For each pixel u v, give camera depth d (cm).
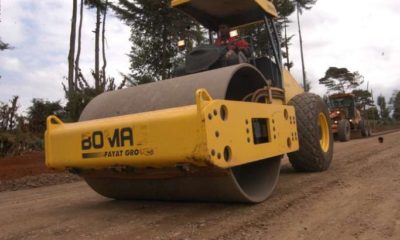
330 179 551
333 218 359
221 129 344
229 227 347
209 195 412
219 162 337
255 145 393
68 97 1394
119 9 2042
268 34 613
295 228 336
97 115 448
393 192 445
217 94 391
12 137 1154
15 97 1274
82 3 2348
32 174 891
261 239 313
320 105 631
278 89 527
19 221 425
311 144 605
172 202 462
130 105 434
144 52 2055
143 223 379
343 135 1702
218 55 516
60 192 640
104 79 1462
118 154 372
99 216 422
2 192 704
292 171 653
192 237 326
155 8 1939
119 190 470
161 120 348
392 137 1530
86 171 425
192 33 1886
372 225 333
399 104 8112
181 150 337
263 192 443
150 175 399
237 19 655
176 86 424
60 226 390
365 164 677
